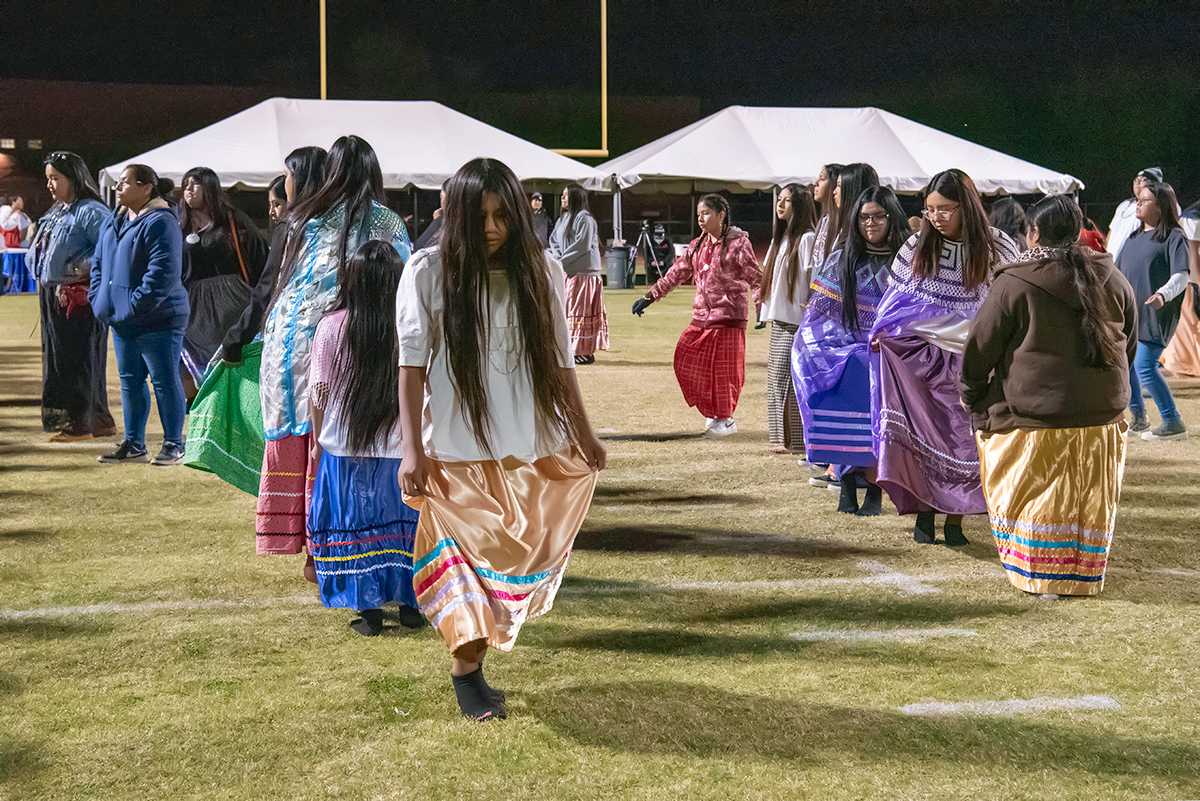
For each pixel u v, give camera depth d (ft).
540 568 10.31
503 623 10.10
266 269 14.40
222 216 23.08
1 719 10.84
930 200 16.22
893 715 10.89
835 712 10.98
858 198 18.40
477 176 9.95
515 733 10.50
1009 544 14.80
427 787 9.46
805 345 18.90
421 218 91.35
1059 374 14.01
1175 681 11.70
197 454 14.84
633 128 106.83
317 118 59.88
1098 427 14.17
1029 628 13.42
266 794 9.34
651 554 16.90
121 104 100.17
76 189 25.55
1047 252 13.85
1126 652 12.55
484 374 10.11
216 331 23.22
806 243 23.84
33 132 98.89
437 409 10.24
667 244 93.45
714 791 9.38
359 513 12.71
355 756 10.05
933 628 13.46
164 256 22.44
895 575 15.70
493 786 9.47
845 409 18.53
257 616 13.97
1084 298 13.62
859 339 18.49
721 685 11.69
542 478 10.53
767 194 107.24
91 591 14.97
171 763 9.91
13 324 57.31
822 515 19.34
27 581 15.42
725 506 20.08
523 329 10.16
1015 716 10.85
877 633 13.30
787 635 13.26
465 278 9.95
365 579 12.75
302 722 10.77
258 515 13.92
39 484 21.58
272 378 13.74
